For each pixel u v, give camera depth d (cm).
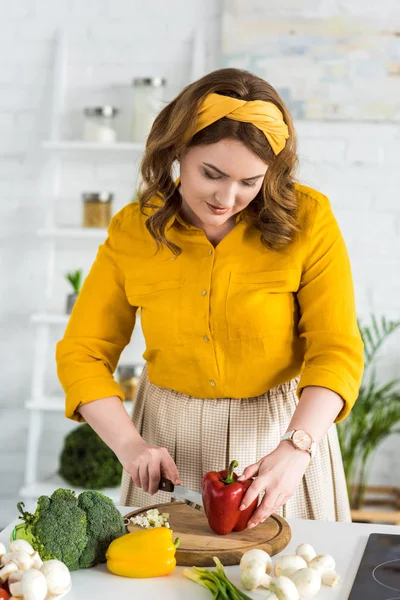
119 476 320
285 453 137
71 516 121
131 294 163
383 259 350
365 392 345
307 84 345
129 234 165
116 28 358
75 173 363
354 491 331
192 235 156
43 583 105
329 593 113
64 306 365
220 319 154
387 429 324
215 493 131
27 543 114
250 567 115
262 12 346
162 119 151
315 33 344
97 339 166
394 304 350
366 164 349
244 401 159
